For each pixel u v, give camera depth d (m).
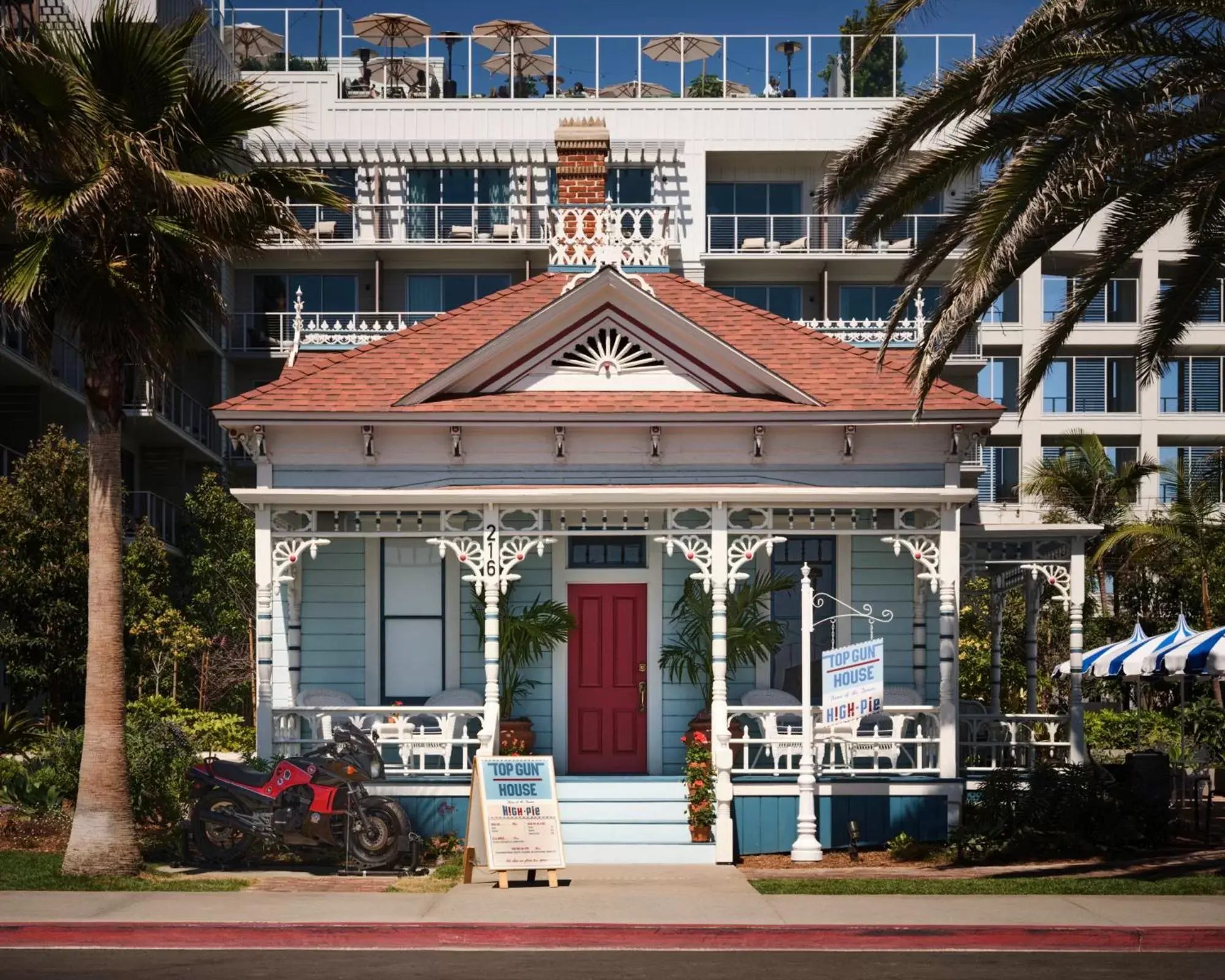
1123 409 54.81
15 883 14.83
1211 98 14.53
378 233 51.25
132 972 11.29
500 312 22.16
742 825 17.91
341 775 16.12
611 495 17.98
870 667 17.33
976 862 17.19
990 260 14.15
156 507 41.34
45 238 14.90
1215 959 12.09
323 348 22.89
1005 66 13.97
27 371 32.94
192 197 14.66
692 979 11.09
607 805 18.08
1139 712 29.56
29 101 14.80
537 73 58.81
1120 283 54.88
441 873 16.16
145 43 15.26
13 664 29.09
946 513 18.55
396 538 20.55
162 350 15.80
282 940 12.80
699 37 56.00
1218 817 21.62
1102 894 14.72
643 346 20.50
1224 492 40.22
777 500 18.22
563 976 11.18
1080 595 19.95
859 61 15.02
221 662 35.78
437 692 20.58
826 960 12.05
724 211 52.94
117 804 15.62
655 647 20.48
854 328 23.42
